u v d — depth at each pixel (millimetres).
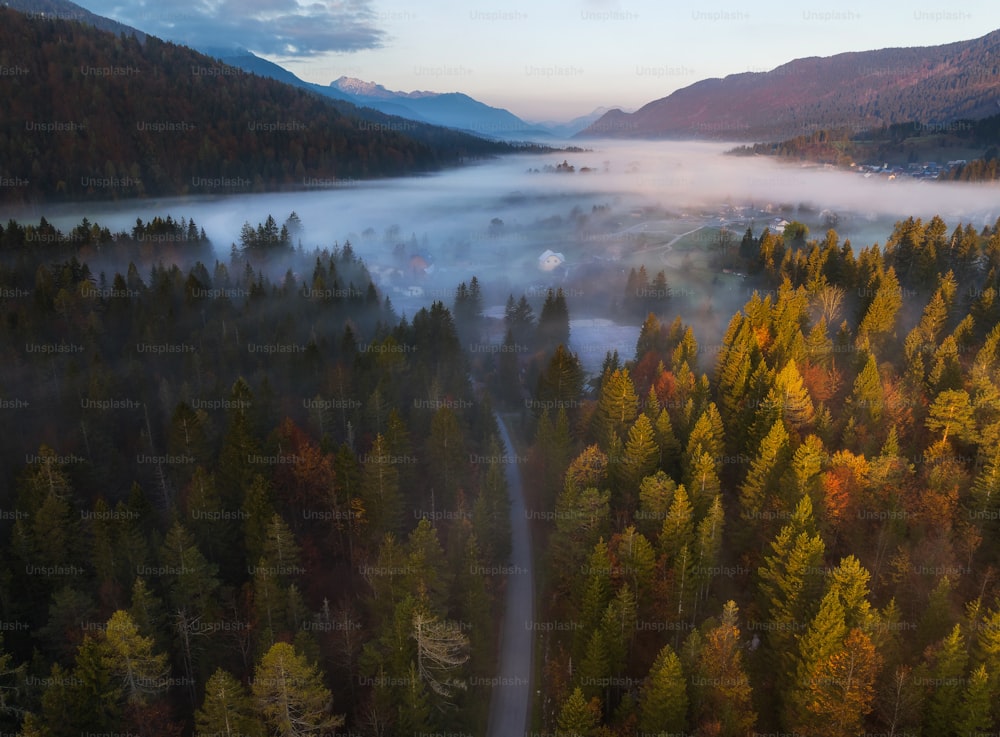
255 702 36281
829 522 51000
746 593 51844
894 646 39656
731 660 38844
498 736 48594
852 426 61625
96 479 69062
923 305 109062
